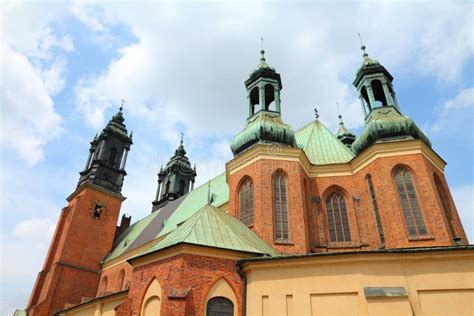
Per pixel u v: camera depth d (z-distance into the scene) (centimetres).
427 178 2952
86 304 3822
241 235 2647
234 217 3064
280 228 3072
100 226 6069
